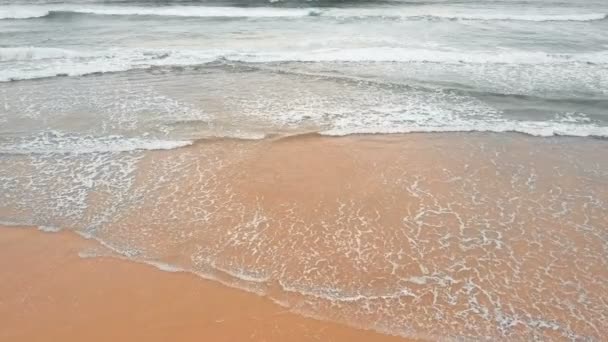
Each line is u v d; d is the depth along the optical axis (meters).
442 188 5.77
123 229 4.92
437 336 3.62
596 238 4.86
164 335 3.57
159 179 5.91
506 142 7.13
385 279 4.21
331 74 10.36
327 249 4.61
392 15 18.59
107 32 14.95
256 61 11.30
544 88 9.52
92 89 9.29
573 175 6.18
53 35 14.36
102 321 3.71
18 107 8.24
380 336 3.60
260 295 4.01
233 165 6.27
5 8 19.97
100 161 6.35
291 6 21.39
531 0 23.20
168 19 17.80
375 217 5.15
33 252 4.54
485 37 14.39
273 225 5.00
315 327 3.67
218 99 8.77
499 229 4.98
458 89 9.39
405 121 7.82
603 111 8.36
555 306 3.93
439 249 4.63
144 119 7.77
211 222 5.04
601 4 22.27
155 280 4.18
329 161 6.41
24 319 3.72
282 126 7.54
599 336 3.64
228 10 19.97
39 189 5.65
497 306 3.92
